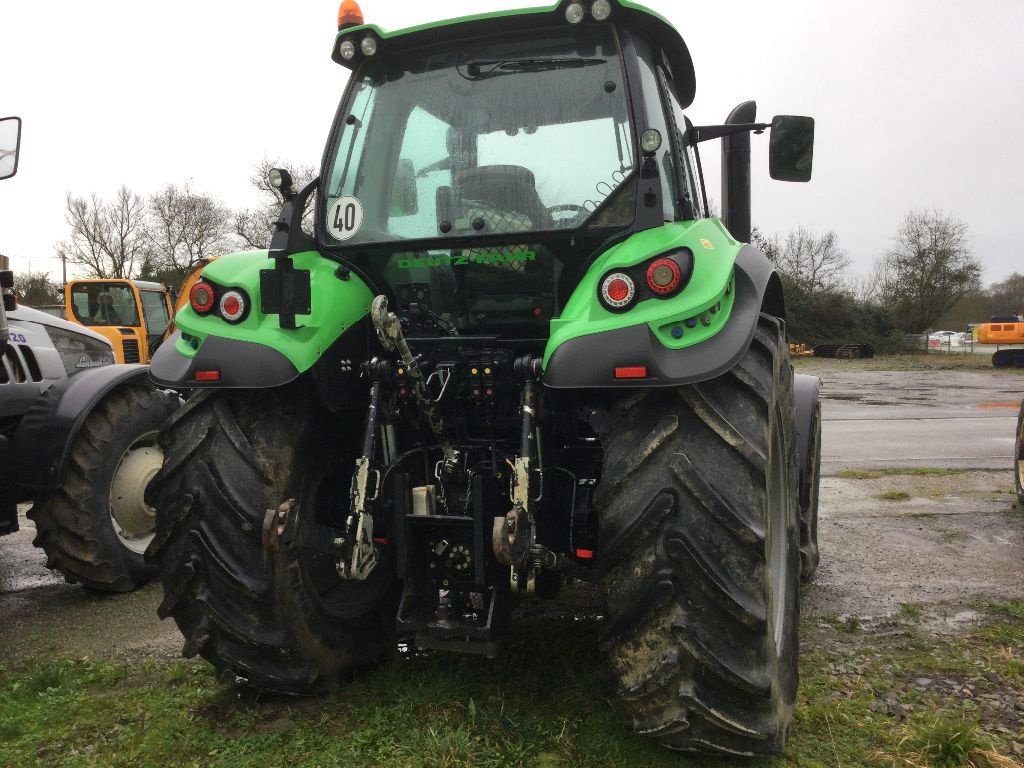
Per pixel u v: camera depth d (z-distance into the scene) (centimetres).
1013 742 254
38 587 438
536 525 254
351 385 273
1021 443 600
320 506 281
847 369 2809
